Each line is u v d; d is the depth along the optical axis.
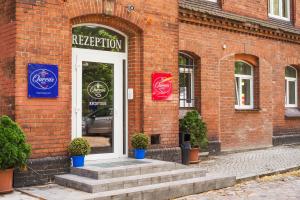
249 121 14.60
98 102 10.12
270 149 14.88
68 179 8.46
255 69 15.12
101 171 8.45
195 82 13.15
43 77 8.77
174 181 9.00
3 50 8.82
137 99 10.49
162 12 10.91
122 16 10.09
